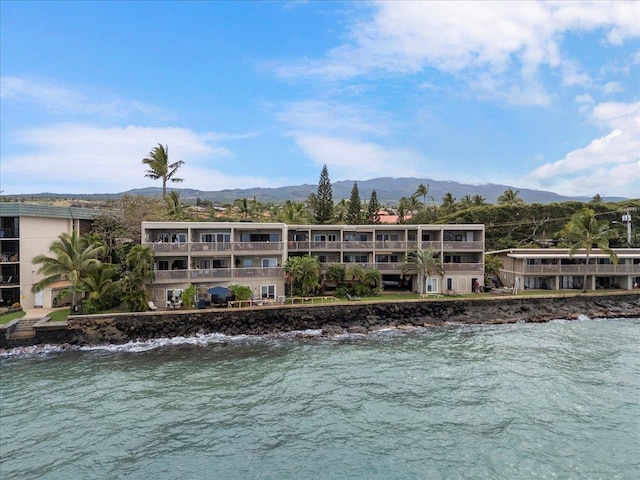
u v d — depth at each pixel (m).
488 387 24.89
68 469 17.06
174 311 37.00
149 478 16.47
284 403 23.03
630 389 24.42
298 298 42.53
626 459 17.25
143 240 40.88
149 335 35.81
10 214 41.03
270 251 44.84
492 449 18.16
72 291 36.53
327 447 18.58
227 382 26.12
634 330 39.16
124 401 23.38
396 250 49.94
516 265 53.06
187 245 41.25
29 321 35.38
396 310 42.16
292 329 39.03
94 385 25.69
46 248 43.88
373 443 18.84
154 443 18.98
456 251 50.06
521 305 45.19
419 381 26.02
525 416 21.12
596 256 51.81
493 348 33.16
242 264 45.53
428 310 42.81
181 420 21.14
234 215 91.12
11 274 41.97
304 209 89.94
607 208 90.75
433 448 18.33
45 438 19.42
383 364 29.36
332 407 22.48
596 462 17.06
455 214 94.38
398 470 16.80
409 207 112.00
